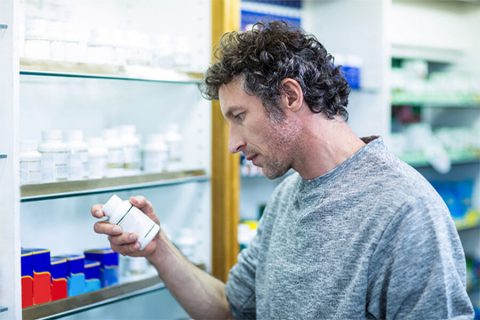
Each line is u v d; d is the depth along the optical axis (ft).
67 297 5.14
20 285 4.37
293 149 4.35
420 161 9.93
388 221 4.04
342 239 4.26
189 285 5.25
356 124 8.83
